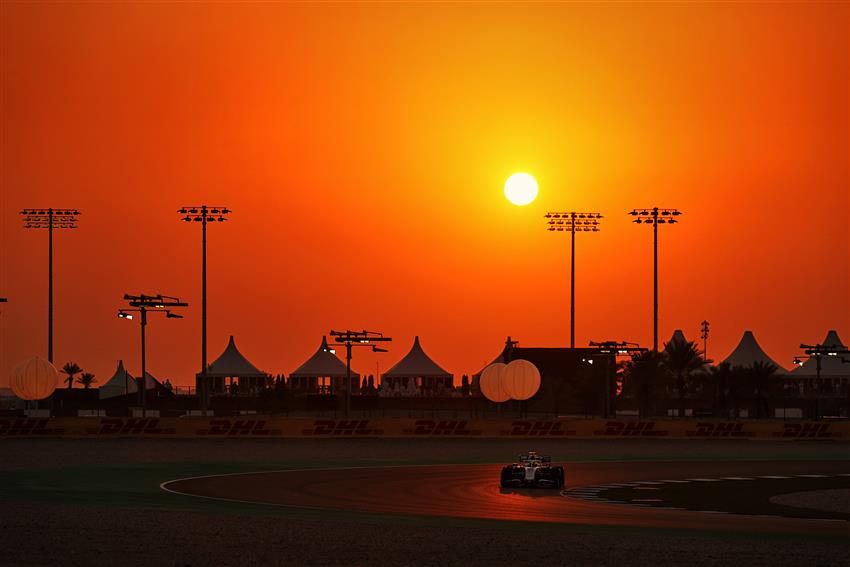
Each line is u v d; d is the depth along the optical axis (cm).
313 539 4575
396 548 4378
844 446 11762
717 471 8562
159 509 5588
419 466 8744
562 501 6309
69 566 3997
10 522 5028
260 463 8956
